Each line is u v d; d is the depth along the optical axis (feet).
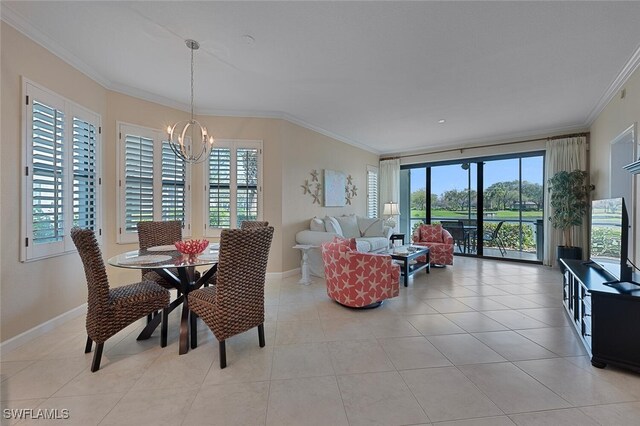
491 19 7.30
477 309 10.28
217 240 14.37
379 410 5.22
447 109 13.98
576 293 8.41
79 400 5.49
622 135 10.97
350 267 10.02
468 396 5.57
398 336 8.18
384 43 8.41
